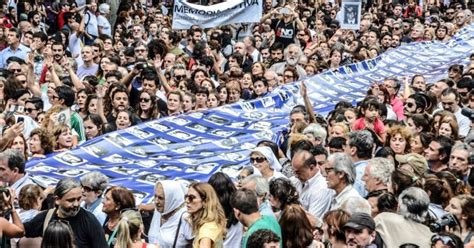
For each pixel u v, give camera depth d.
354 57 38.16
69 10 41.19
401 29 47.28
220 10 38.88
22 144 20.59
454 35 46.38
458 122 25.28
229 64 35.12
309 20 48.97
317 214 17.47
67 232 13.48
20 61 28.89
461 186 17.27
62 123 22.41
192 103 26.31
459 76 32.56
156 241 16.17
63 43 36.41
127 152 22.20
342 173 16.78
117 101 24.45
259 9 39.06
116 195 16.17
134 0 47.19
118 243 14.69
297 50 33.66
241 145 23.39
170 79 30.53
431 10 57.28
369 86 34.09
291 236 14.80
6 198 15.36
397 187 16.69
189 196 15.25
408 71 38.38
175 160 21.89
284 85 30.42
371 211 15.70
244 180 16.23
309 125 21.44
